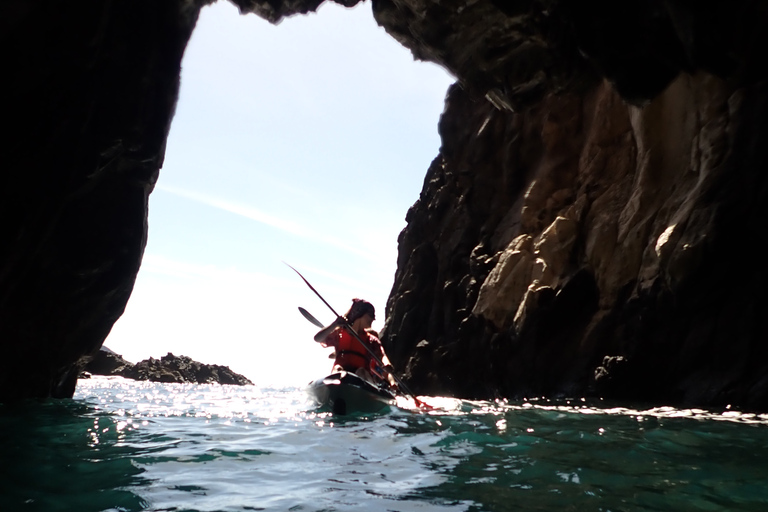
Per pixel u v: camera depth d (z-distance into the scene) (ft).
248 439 13.44
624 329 30.30
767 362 23.49
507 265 38.58
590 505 7.95
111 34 18.35
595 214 35.91
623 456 11.58
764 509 7.80
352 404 19.10
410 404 22.90
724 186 26.89
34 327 19.47
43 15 15.87
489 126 47.91
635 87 26.76
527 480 9.42
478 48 28.86
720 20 22.43
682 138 31.53
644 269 30.19
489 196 46.37
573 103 41.96
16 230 16.83
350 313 23.24
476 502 8.10
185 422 16.76
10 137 15.96
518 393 34.47
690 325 26.96
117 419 17.12
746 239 25.52
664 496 8.45
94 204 20.11
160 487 8.79
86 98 18.06
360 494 8.48
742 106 27.37
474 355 39.27
